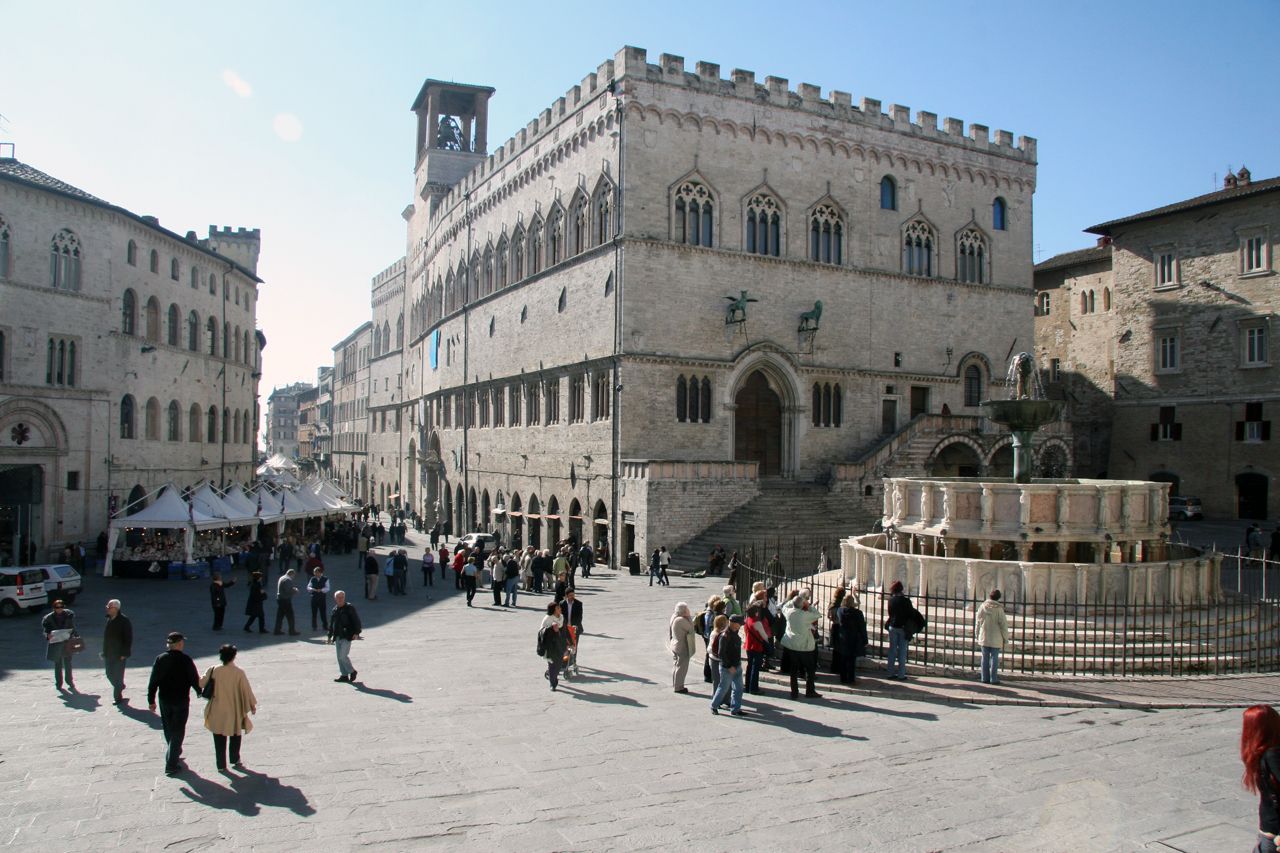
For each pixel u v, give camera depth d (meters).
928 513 28.02
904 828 12.73
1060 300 81.44
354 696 20.78
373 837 12.27
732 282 57.19
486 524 75.69
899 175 63.88
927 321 64.50
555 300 62.78
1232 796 13.97
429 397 93.94
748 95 58.16
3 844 12.02
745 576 30.78
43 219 50.88
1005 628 20.77
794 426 59.16
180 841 12.13
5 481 49.72
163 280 62.38
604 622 32.97
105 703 20.41
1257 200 62.81
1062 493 25.95
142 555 47.97
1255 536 46.25
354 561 59.88
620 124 54.69
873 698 20.20
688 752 16.16
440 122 101.88
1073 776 14.86
